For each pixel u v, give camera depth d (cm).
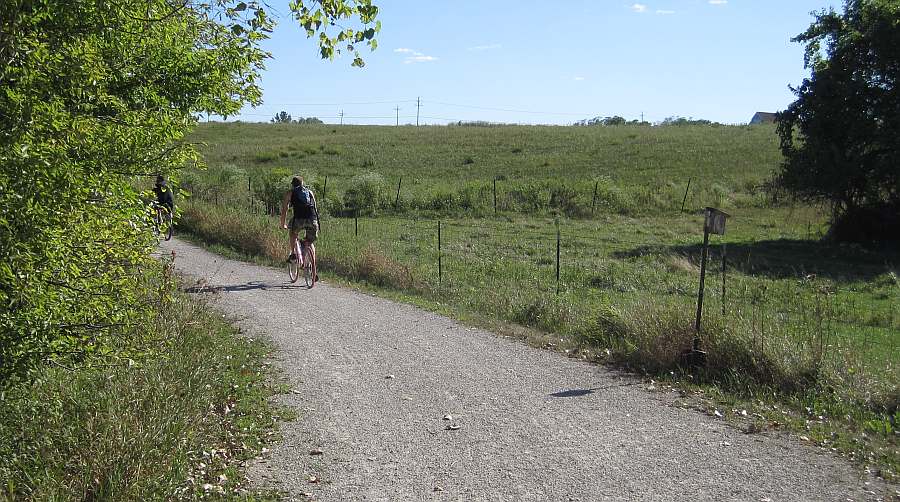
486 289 1248
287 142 6381
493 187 3359
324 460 527
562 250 2117
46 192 407
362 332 955
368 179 3262
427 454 539
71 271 446
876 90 2462
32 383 486
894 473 501
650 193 3453
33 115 418
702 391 695
